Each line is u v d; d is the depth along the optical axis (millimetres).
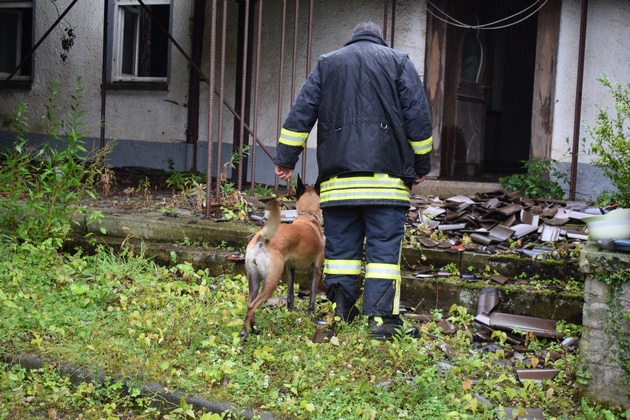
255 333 4594
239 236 6156
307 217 5000
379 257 4680
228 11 11141
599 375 3871
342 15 10320
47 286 5328
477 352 4539
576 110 8305
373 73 4613
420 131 4621
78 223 6574
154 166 11883
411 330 4617
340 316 4766
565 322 4984
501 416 3652
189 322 4672
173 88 11656
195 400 3768
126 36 12297
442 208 6875
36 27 12773
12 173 6352
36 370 4062
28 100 12906
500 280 5332
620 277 3779
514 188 9000
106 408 3795
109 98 12203
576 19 8914
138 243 6355
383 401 3758
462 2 9898
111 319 4816
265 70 10828
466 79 10242
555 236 5926
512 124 13383
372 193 4605
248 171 10930
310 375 4020
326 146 4711
